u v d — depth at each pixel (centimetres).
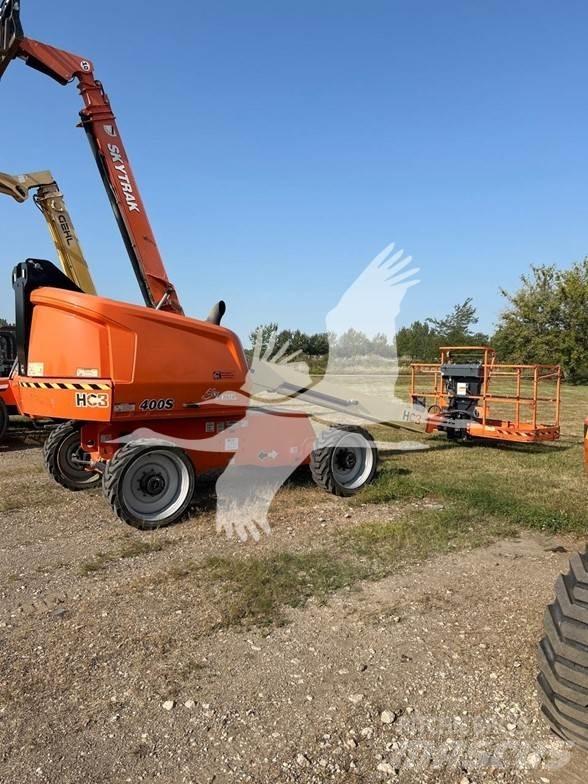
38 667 352
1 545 564
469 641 380
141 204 940
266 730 295
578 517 628
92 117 912
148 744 285
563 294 3456
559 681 263
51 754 278
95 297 590
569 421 1539
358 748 281
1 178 1130
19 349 643
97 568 505
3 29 873
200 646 377
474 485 775
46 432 1243
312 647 375
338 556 530
